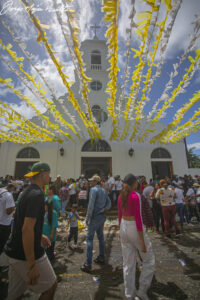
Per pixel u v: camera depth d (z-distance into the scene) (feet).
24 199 5.38
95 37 46.47
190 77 11.99
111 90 13.08
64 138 36.22
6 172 33.83
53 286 5.43
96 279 9.18
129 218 7.95
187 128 24.23
